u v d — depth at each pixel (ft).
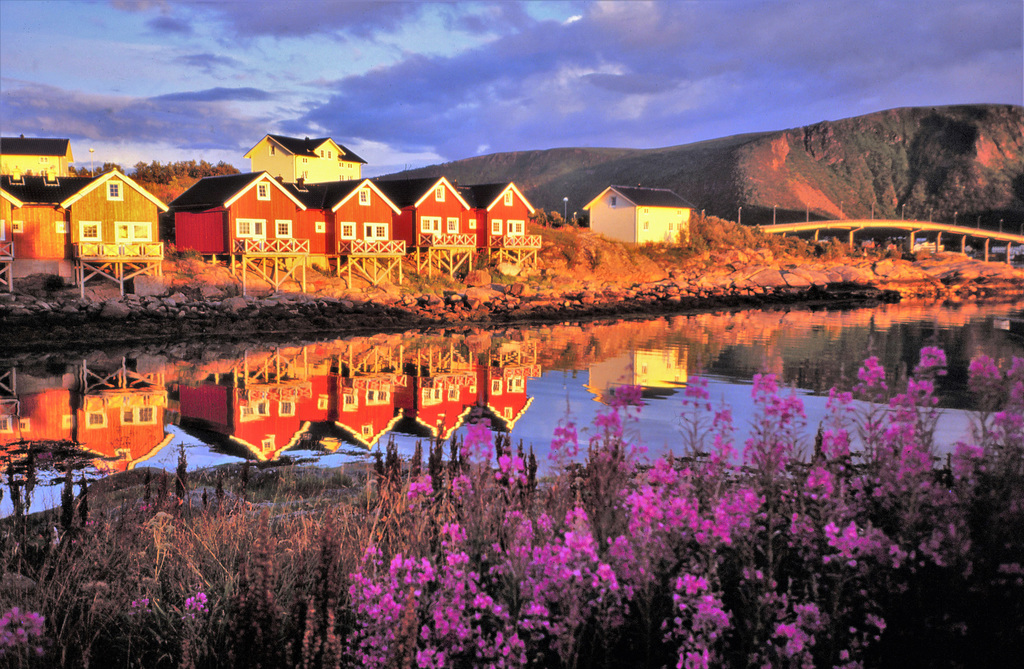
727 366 82.53
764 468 14.07
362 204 170.50
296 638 13.23
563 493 15.83
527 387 68.74
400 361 89.61
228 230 148.87
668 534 12.95
